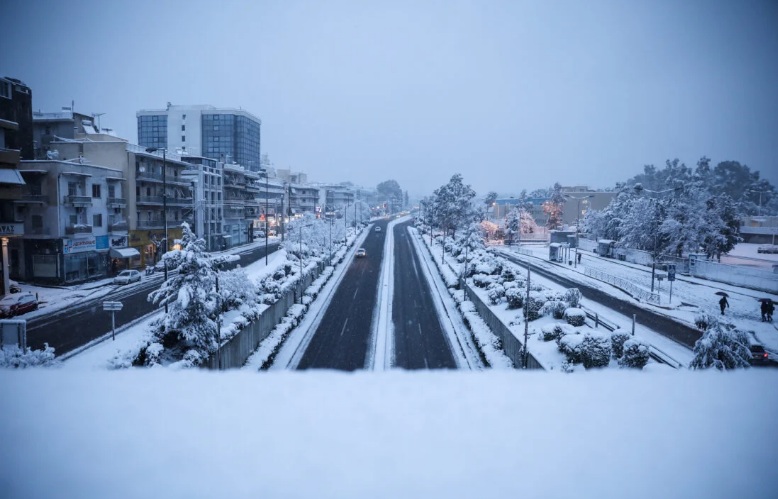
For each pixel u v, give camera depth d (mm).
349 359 23703
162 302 17531
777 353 20953
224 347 19266
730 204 48406
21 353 14188
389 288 42125
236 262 51281
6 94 36156
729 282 39406
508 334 22219
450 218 77750
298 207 110125
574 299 23891
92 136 48188
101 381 3117
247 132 110188
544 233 96750
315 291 38375
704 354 13570
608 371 3395
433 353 24609
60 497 2215
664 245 51500
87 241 39250
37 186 36406
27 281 36688
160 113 107375
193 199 57625
